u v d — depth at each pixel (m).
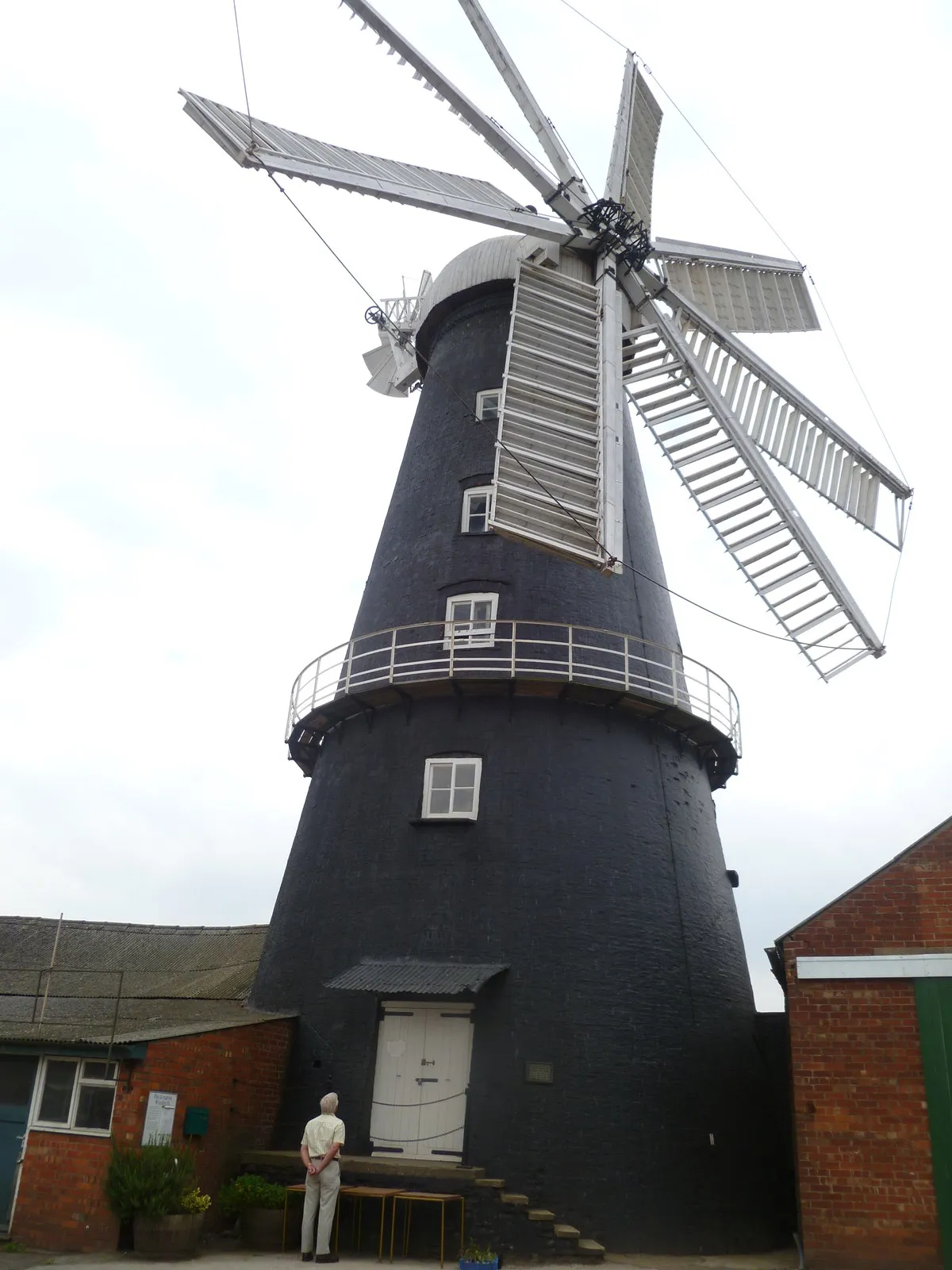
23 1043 14.23
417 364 24.00
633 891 16.75
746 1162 16.23
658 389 19.58
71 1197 13.42
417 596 19.23
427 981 15.29
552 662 17.45
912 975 13.28
